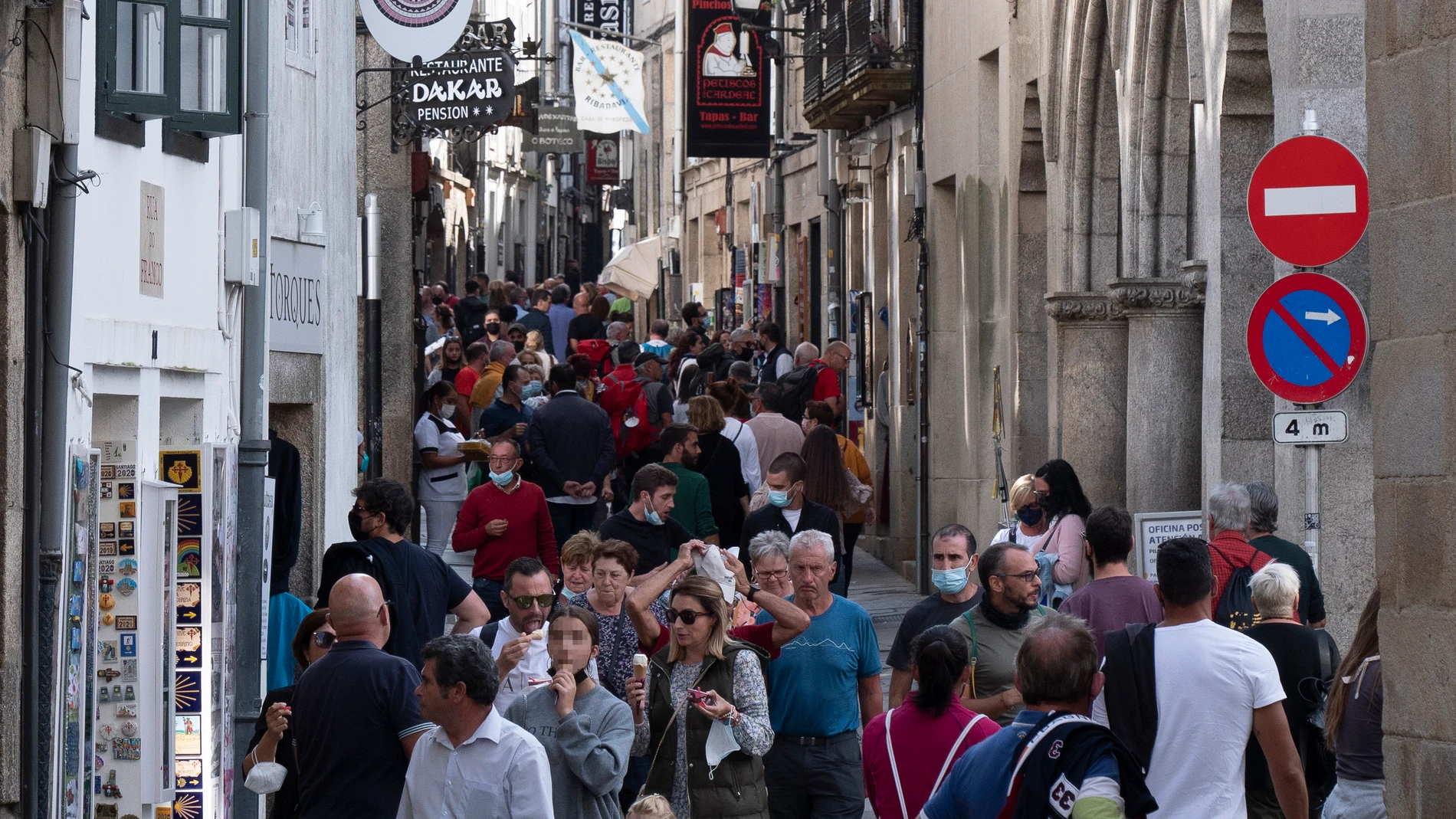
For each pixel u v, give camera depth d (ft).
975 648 61.98
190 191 73.41
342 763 54.60
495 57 155.12
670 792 59.16
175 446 74.28
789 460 95.45
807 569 63.87
